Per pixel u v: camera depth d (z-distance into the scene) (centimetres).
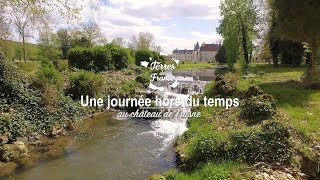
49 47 4816
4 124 1286
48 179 1014
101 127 1703
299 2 1848
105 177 1037
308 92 1738
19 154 1205
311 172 896
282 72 2884
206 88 2350
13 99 1531
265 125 998
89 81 2064
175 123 1802
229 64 4788
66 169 1102
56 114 1622
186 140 1298
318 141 1000
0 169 1080
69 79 2114
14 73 1647
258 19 4703
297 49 3384
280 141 940
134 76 3172
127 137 1508
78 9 1090
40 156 1224
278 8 1995
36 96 1623
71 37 5859
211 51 14288
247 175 804
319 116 1239
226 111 1499
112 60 3503
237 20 4766
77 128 1662
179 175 915
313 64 2003
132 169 1099
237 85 2050
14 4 1031
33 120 1488
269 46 3591
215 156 968
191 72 5534
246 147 943
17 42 2862
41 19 1166
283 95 1653
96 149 1325
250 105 1297
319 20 1839
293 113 1273
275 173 822
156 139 1469
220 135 1037
